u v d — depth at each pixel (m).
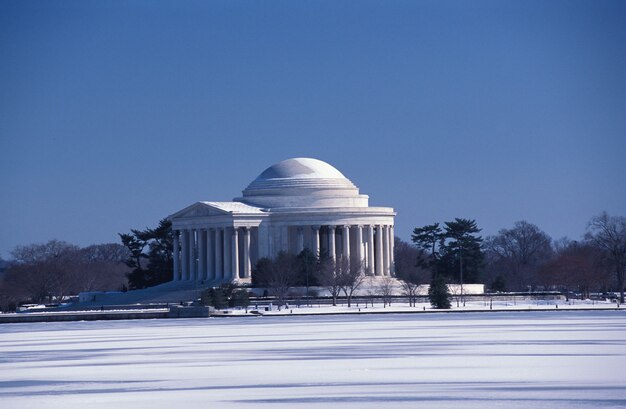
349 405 188.25
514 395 195.75
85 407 191.25
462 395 196.50
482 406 185.00
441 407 184.88
